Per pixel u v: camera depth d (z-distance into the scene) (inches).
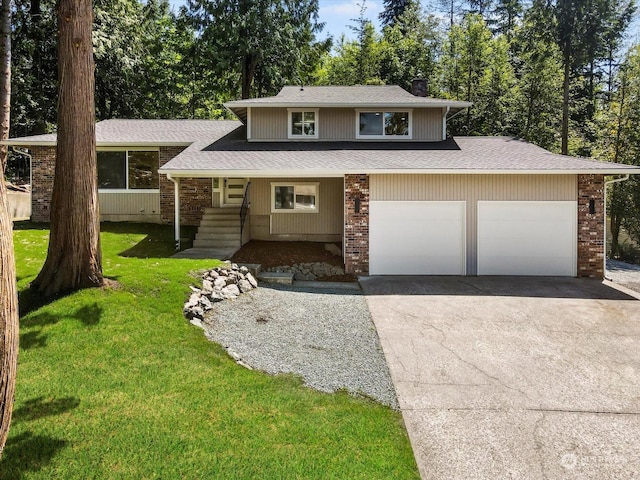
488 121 986.1
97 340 236.8
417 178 466.6
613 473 140.9
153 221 628.7
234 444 150.3
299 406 181.3
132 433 155.2
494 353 247.3
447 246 470.0
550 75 891.4
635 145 772.0
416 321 304.8
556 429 168.1
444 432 164.9
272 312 318.0
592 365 231.3
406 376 216.2
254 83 1090.7
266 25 957.2
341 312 323.9
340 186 595.2
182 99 1176.2
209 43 966.4
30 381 192.2
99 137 615.8
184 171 460.4
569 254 462.9
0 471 133.3
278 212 600.1
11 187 810.2
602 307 343.3
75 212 293.7
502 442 158.6
